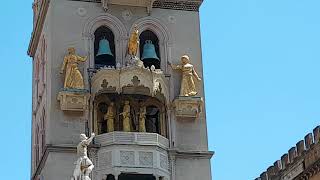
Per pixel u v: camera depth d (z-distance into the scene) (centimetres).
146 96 4978
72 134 4728
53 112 4759
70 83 4778
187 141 4894
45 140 4878
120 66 4856
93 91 4828
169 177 4762
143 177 4847
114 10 5106
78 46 4959
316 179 4703
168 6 5219
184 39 5159
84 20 5031
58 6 5025
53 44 4925
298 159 4931
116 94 4938
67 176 4628
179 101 4900
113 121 4888
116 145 4681
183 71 5003
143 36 5159
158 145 4744
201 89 5047
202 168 4856
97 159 4703
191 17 5231
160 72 4897
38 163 5166
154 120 5019
